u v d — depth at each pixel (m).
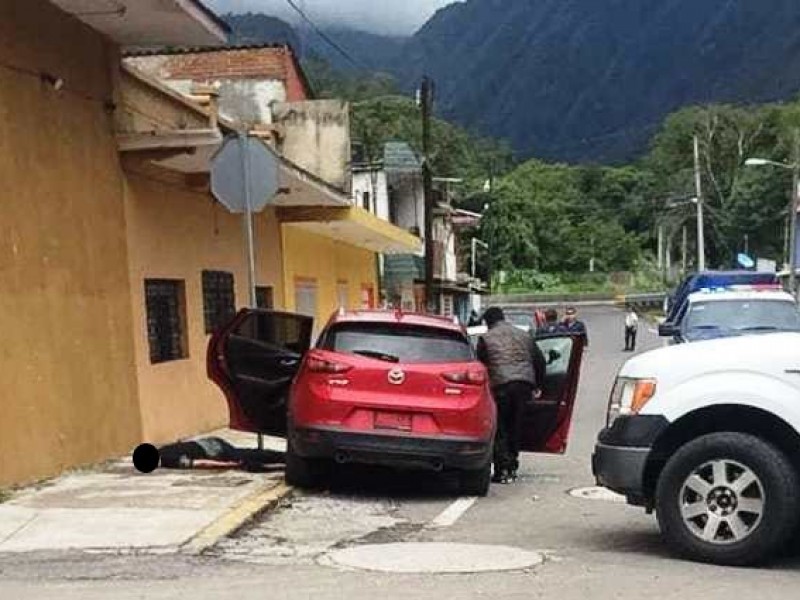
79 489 9.81
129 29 12.18
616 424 7.67
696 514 7.33
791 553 7.64
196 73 23.67
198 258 15.19
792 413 7.19
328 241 25.22
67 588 6.52
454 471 10.94
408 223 45.28
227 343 11.35
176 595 6.34
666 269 96.94
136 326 12.87
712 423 7.50
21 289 10.08
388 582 6.74
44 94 10.77
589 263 101.69
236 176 11.00
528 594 6.42
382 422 9.99
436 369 10.10
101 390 11.75
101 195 12.09
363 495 10.40
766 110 94.94
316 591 6.47
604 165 110.44
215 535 8.02
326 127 21.66
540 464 13.51
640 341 48.94
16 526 8.21
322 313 24.31
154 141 12.52
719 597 6.35
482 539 8.32
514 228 98.62
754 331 16.67
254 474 10.97
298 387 10.30
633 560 7.46
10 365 9.80
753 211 87.81
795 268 47.88
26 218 10.27
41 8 10.77
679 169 99.38
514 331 11.69
